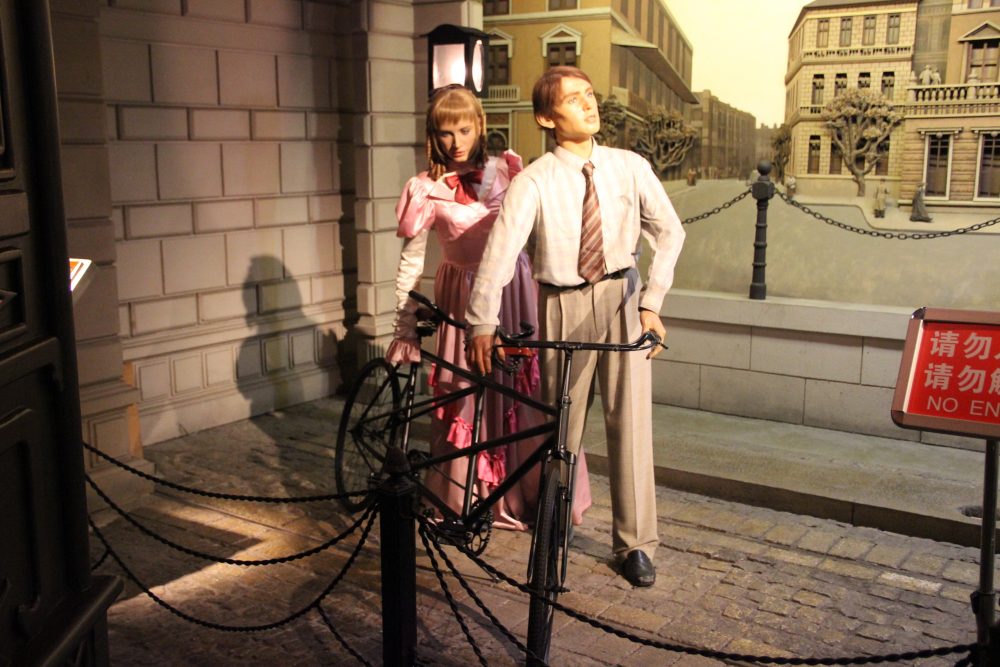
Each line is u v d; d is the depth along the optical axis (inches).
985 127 213.8
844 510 178.4
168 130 225.3
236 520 182.9
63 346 87.0
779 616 143.0
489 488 170.1
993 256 215.8
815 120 231.5
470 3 253.0
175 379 232.4
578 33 255.1
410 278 166.9
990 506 112.1
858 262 229.8
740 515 182.1
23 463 81.4
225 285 242.4
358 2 250.1
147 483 196.1
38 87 83.4
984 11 209.9
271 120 249.6
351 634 139.5
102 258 187.3
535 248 146.7
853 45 225.0
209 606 148.6
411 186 162.2
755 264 233.5
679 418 235.9
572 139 143.4
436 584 153.8
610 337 148.0
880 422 221.3
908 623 140.8
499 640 137.1
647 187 145.4
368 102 254.2
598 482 201.3
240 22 239.1
